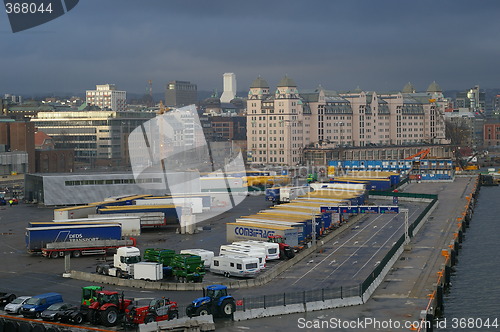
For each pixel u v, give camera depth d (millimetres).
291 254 128750
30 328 84062
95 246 133625
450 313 108188
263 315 93000
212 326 86125
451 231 168625
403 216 194250
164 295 101438
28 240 134250
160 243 146500
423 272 121250
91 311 85812
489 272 136875
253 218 154625
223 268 113812
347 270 120250
